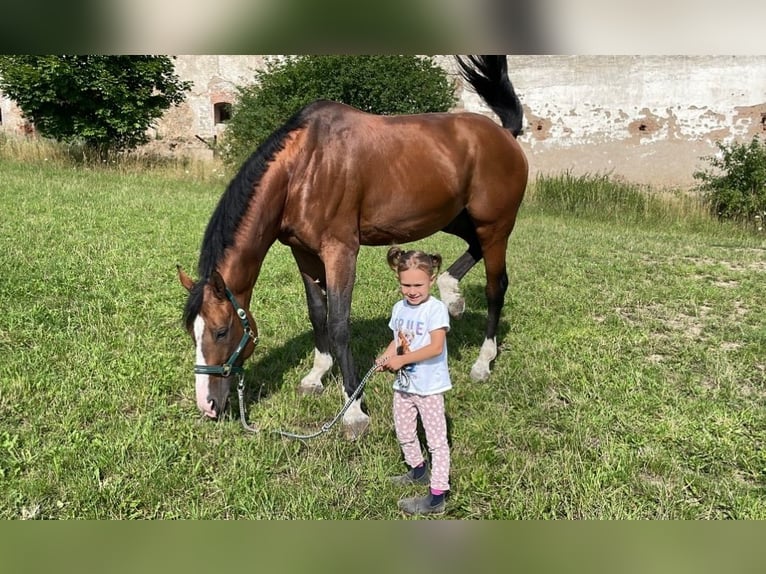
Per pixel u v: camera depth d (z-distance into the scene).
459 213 4.61
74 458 3.15
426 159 4.06
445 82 15.73
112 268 6.29
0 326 4.64
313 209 3.67
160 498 2.96
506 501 3.07
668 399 4.18
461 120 4.43
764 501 3.09
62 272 5.95
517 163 4.68
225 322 3.29
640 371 4.62
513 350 5.14
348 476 3.22
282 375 4.43
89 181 12.03
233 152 15.34
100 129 14.51
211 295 3.26
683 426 3.79
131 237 7.78
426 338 2.99
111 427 3.50
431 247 9.51
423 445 3.57
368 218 3.95
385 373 4.47
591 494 3.08
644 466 3.40
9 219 7.94
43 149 14.05
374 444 3.58
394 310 3.16
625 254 9.34
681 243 10.84
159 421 3.65
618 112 18.17
